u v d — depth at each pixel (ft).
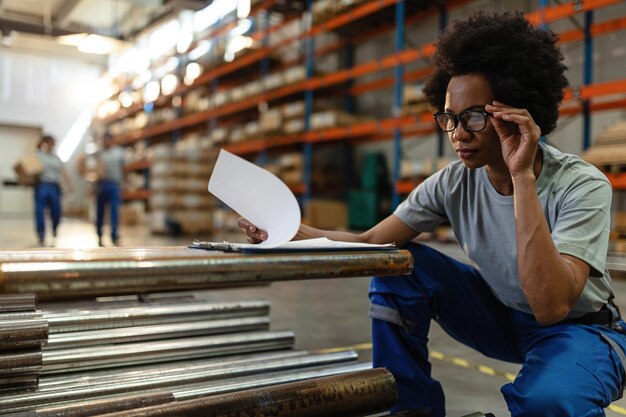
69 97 64.59
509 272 3.78
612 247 15.57
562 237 3.20
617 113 19.90
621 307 9.82
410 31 28.48
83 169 23.41
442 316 4.21
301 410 3.05
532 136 3.07
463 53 3.29
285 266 2.39
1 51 60.59
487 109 3.19
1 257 2.06
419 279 4.02
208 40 40.52
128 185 48.73
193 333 5.68
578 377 3.06
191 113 41.57
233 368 4.81
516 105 3.28
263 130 31.96
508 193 3.65
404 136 27.58
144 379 4.38
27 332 3.34
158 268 2.11
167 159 30.83
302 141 30.07
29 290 1.90
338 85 31.94
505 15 3.43
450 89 3.36
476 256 3.99
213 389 4.29
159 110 50.37
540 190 3.51
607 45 20.27
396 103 23.32
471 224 3.95
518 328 3.98
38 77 62.90
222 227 35.35
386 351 3.89
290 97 33.53
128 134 52.49
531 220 3.04
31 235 27.89
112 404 3.34
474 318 4.20
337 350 7.06
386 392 3.40
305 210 28.32
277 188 3.12
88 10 53.83
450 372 6.25
